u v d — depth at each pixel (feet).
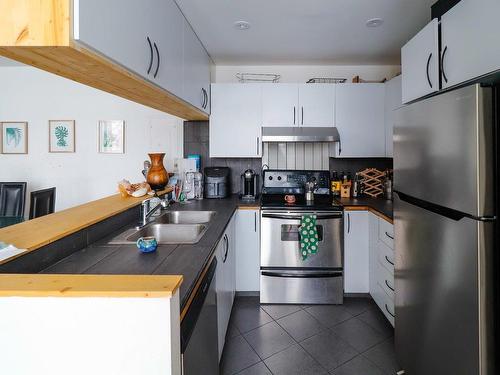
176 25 6.45
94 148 11.68
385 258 7.83
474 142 3.66
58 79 11.59
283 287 9.17
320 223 9.04
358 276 9.28
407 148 5.35
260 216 9.30
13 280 2.43
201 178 10.46
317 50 9.66
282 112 10.24
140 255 4.50
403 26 7.99
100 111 11.62
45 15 3.11
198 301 3.52
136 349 2.26
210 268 4.61
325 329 7.79
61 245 4.34
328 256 9.11
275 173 10.09
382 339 7.35
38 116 11.66
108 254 4.56
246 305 9.12
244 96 10.22
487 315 3.65
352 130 10.23
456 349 4.09
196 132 11.07
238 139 10.28
